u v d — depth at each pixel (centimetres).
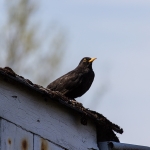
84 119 1354
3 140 1179
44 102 1287
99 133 1412
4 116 1192
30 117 1246
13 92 1222
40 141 1254
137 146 1399
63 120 1321
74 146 1329
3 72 1191
